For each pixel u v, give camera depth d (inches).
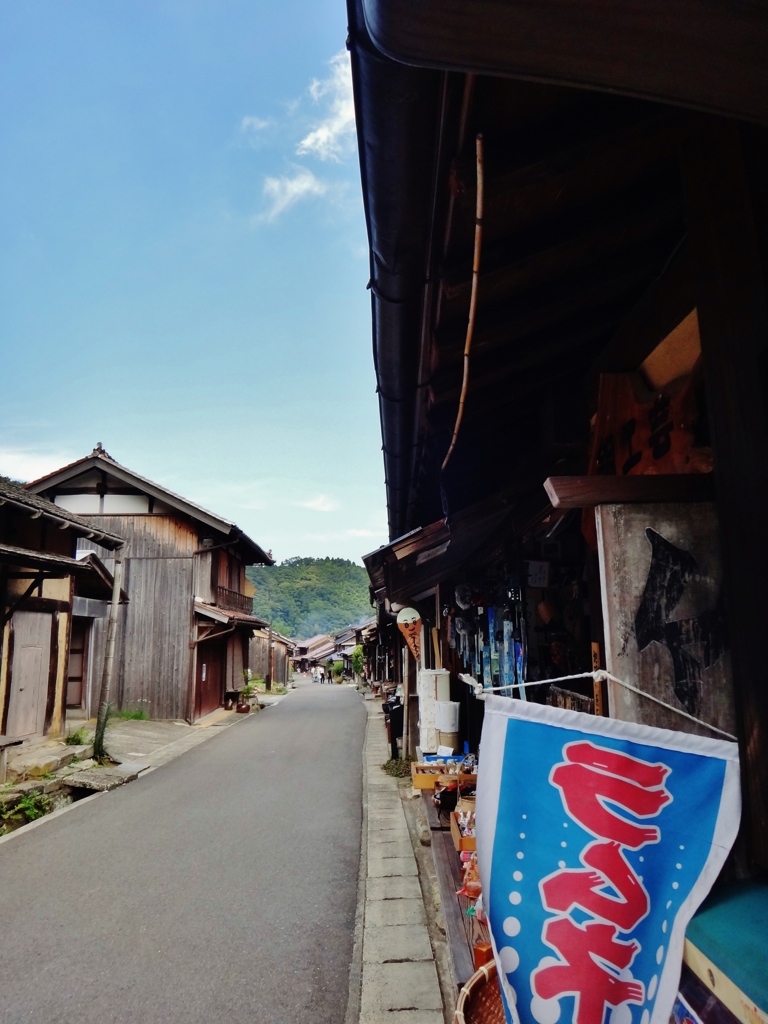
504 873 69.7
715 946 56.0
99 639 752.3
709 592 77.3
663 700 75.3
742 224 66.1
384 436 163.9
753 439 63.6
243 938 187.6
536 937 66.4
